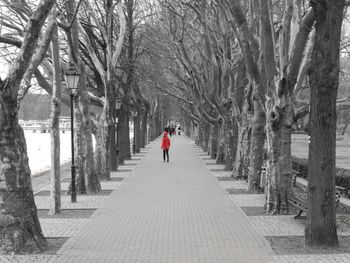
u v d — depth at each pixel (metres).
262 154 20.50
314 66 10.53
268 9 14.35
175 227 13.17
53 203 15.40
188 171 29.59
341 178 18.81
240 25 15.14
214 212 15.54
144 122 57.84
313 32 15.43
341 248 10.59
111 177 26.44
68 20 17.72
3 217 10.51
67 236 12.18
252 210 15.91
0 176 10.59
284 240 11.51
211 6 22.77
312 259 9.74
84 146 20.23
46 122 133.25
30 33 10.28
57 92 15.12
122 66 31.94
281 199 15.23
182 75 41.59
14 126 10.64
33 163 40.25
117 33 30.73
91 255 10.30
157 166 33.25
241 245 11.05
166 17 28.42
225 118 29.50
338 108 17.64
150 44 34.69
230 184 23.06
